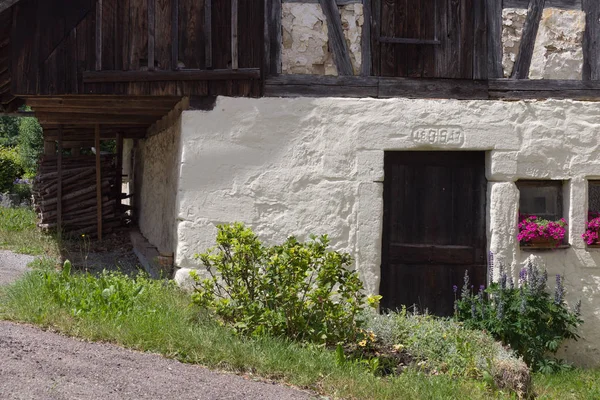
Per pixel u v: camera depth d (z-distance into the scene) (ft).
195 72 25.89
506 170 27.22
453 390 19.61
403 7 27.07
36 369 16.47
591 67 28.25
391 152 27.37
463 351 22.43
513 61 27.84
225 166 26.12
